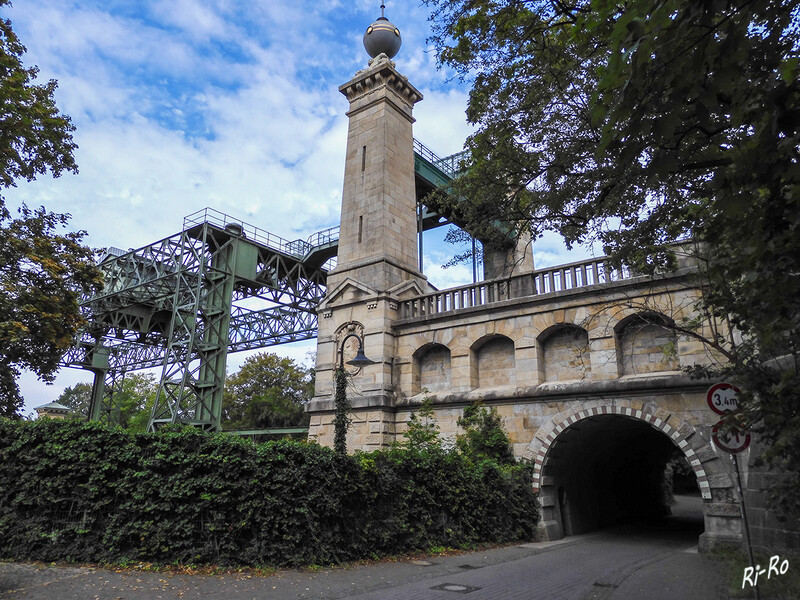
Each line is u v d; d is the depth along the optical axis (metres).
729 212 5.49
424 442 18.66
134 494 12.00
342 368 16.19
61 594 9.48
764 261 6.65
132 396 71.44
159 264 38.59
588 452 23.27
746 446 9.32
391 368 23.75
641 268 12.52
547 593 10.60
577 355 19.98
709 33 4.91
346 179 28.11
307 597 9.88
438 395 22.17
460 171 17.00
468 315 22.34
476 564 13.95
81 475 12.40
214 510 12.05
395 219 26.50
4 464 12.77
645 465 31.72
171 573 11.10
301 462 13.07
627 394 18.22
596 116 5.36
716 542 15.66
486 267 29.53
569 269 20.55
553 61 12.28
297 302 43.25
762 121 5.66
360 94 28.91
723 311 10.74
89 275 21.08
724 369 10.31
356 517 13.84
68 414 81.19
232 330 50.28
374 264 25.23
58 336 20.14
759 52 5.54
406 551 14.84
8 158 16.66
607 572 12.96
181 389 33.47
